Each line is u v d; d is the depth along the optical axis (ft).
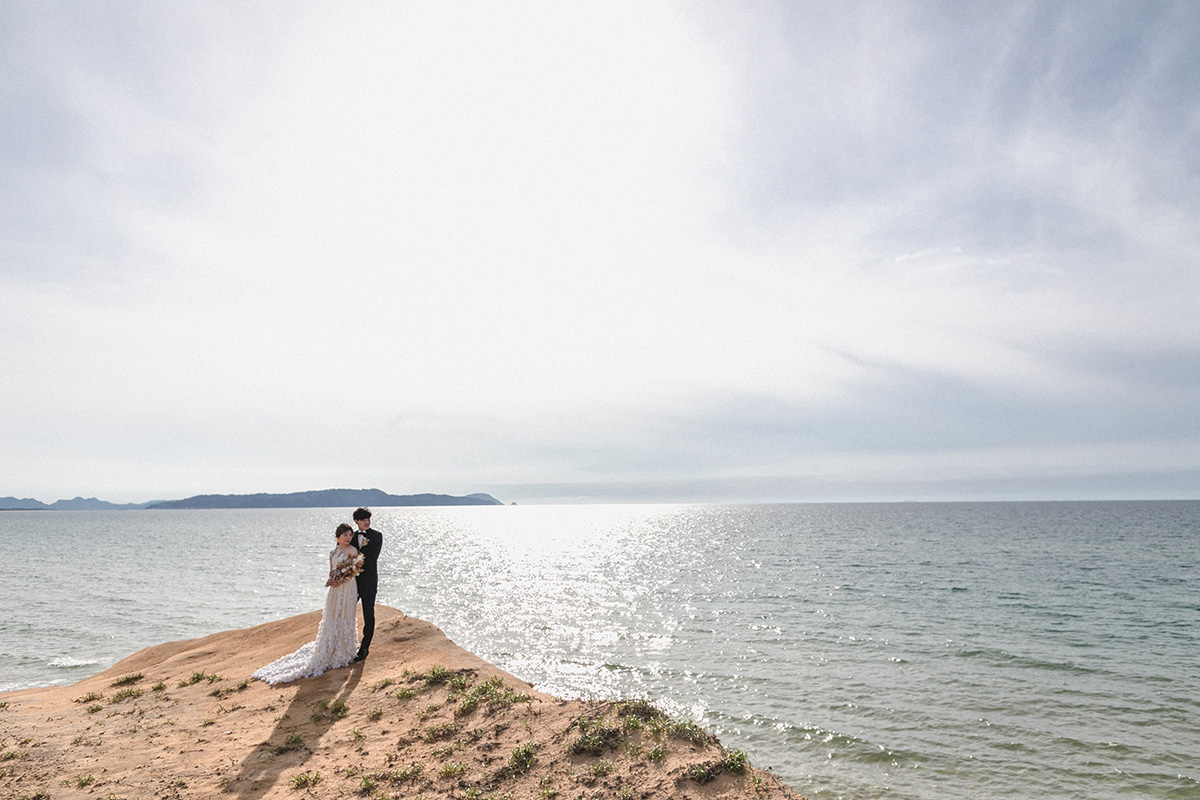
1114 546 237.86
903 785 45.11
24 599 131.64
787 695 64.64
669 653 83.51
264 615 113.39
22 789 19.01
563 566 208.95
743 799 16.70
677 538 360.89
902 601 120.47
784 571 176.14
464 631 100.58
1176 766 47.29
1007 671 72.18
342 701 26.86
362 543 32.96
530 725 22.49
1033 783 45.09
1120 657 77.82
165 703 28.37
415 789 18.60
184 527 519.60
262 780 19.57
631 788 17.44
